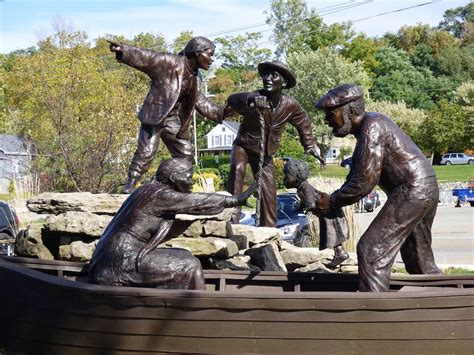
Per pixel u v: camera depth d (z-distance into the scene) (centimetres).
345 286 679
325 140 5019
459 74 7750
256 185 635
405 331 532
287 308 535
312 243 1305
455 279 636
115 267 594
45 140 1966
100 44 4194
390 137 599
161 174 607
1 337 625
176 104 802
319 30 6294
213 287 704
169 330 550
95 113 1962
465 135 5778
